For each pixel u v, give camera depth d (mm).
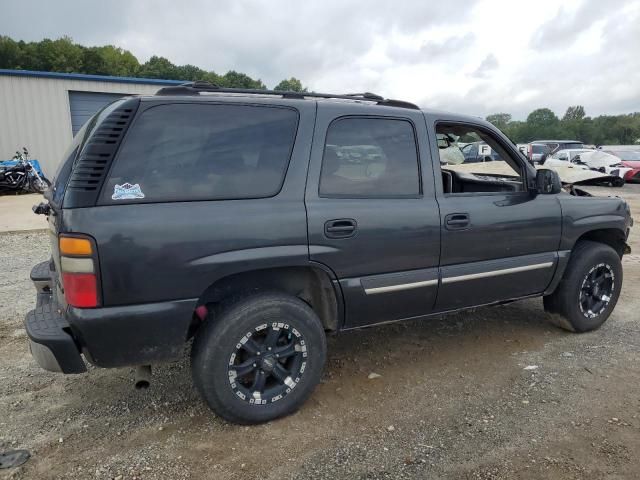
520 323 4570
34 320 2686
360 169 3121
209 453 2660
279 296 2859
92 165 2461
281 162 2879
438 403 3180
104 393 3287
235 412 2816
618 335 4289
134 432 2848
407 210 3197
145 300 2531
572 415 3027
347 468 2549
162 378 3484
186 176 2633
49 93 15398
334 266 2973
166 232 2525
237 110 2818
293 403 2977
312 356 2986
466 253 3467
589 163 19484
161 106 2635
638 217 11188
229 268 2670
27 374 3541
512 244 3682
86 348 2510
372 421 2975
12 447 2699
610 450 2684
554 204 3895
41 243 8016
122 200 2482
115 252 2432
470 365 3717
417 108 3477
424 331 4367
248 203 2748
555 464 2570
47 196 2998
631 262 7074
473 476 2486
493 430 2875
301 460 2609
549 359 3811
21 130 15281
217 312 2770
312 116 2998
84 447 2707
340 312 3115
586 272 4137
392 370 3633
